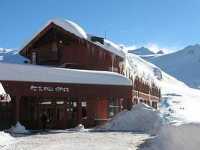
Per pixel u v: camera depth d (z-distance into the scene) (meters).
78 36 42.91
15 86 34.25
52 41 44.75
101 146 22.30
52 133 32.19
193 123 17.53
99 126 38.19
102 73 39.91
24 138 27.61
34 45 46.09
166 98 95.75
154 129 31.81
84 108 41.00
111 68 45.06
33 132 33.50
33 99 38.12
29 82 34.97
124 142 24.34
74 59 43.75
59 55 44.34
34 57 46.00
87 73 38.78
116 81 40.19
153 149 17.48
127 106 41.56
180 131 17.12
